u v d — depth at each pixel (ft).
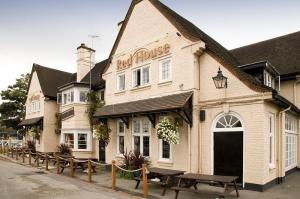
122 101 53.67
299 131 51.90
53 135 85.66
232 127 37.42
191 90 40.70
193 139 39.65
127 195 32.55
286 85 53.57
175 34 43.86
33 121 86.02
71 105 68.80
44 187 37.35
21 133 108.47
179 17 51.65
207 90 40.42
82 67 84.33
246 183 35.14
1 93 107.55
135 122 50.37
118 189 35.86
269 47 62.80
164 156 44.45
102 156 64.39
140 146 48.49
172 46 44.16
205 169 39.55
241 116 36.40
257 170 34.32
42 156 64.03
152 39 47.88
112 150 54.95
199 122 40.68
